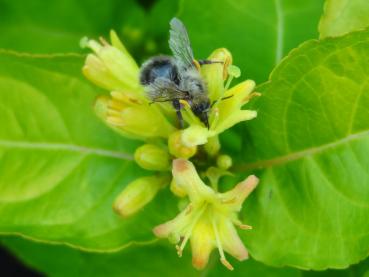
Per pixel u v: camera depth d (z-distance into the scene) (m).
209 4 0.15
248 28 0.15
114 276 0.16
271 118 0.14
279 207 0.14
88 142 0.15
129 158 0.15
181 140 0.13
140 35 0.19
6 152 0.15
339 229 0.14
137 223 0.15
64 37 0.19
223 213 0.13
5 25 0.19
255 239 0.14
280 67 0.13
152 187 0.14
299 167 0.14
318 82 0.13
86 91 0.15
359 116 0.13
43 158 0.15
